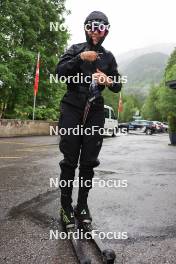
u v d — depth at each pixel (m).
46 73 27.31
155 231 3.38
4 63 23.66
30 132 22.73
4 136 20.30
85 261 2.54
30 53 24.31
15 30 24.42
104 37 3.23
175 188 5.35
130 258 2.75
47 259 2.67
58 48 28.02
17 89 25.80
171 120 16.80
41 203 4.29
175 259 2.75
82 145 3.32
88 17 3.20
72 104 3.24
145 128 36.25
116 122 25.83
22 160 8.30
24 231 3.27
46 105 28.80
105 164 7.99
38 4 25.67
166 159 9.55
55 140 17.06
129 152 11.52
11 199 4.45
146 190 5.16
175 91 52.97
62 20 28.05
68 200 3.34
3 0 23.75
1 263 2.59
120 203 4.36
